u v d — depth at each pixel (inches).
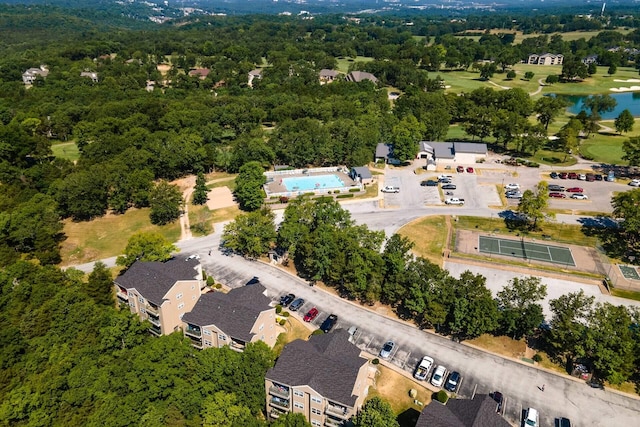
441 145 6565.0
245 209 5132.9
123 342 2910.9
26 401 2341.3
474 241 4431.6
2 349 2751.0
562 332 2896.2
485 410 2267.5
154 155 5738.2
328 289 3777.1
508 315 3073.3
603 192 5290.4
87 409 2437.3
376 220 4817.9
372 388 2837.1
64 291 3097.9
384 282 3467.0
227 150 6289.4
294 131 6550.2
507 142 6924.2
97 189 4864.7
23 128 6638.8
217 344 2999.5
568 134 6343.5
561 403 2728.8
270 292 3742.6
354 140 6186.0
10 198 4722.0
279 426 2320.4
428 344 3184.1
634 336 2832.2
